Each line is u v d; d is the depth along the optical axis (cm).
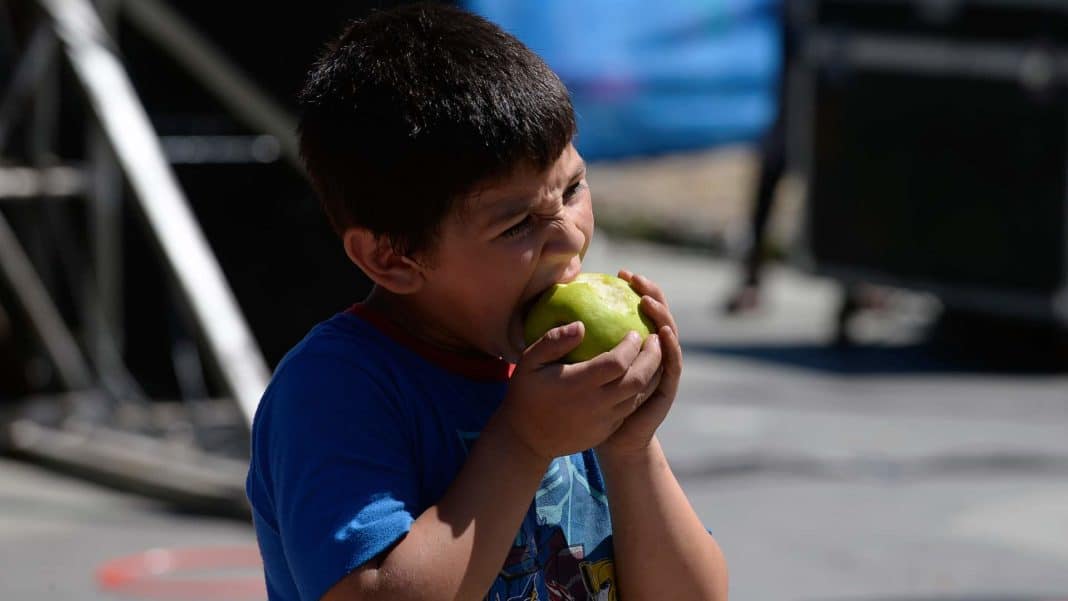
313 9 889
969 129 1316
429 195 259
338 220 275
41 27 862
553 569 287
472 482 261
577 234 270
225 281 961
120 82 809
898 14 1354
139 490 846
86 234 960
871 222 1393
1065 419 1120
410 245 265
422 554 252
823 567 771
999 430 1080
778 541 813
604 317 271
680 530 288
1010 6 1277
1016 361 1355
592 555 291
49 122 904
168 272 770
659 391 277
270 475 276
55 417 934
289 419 268
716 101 2088
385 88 263
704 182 2253
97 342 941
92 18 825
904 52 1351
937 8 1325
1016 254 1298
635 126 2066
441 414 276
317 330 284
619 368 262
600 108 2047
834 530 835
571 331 263
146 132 797
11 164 915
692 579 290
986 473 958
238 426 905
